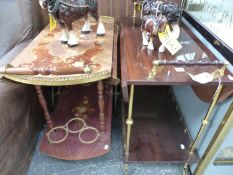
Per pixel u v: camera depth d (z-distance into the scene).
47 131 1.17
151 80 0.72
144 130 1.20
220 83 0.72
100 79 0.84
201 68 0.79
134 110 1.33
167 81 0.72
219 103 0.87
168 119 1.28
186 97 1.25
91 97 1.42
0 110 0.84
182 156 1.05
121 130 1.42
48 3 0.86
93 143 1.11
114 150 1.29
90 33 1.14
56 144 1.11
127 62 0.84
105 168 1.19
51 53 0.94
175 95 1.47
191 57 0.88
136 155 1.05
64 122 1.22
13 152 0.97
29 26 1.29
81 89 1.50
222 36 0.88
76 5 0.87
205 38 1.01
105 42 1.06
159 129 1.21
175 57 0.88
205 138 0.99
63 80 0.82
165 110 1.35
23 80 0.83
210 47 0.95
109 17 1.35
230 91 0.76
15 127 0.97
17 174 1.03
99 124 1.20
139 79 0.73
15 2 1.24
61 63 0.86
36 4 1.31
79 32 1.14
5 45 1.27
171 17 0.95
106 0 1.38
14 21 1.27
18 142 1.02
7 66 0.81
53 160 1.23
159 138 1.15
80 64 0.86
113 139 1.35
